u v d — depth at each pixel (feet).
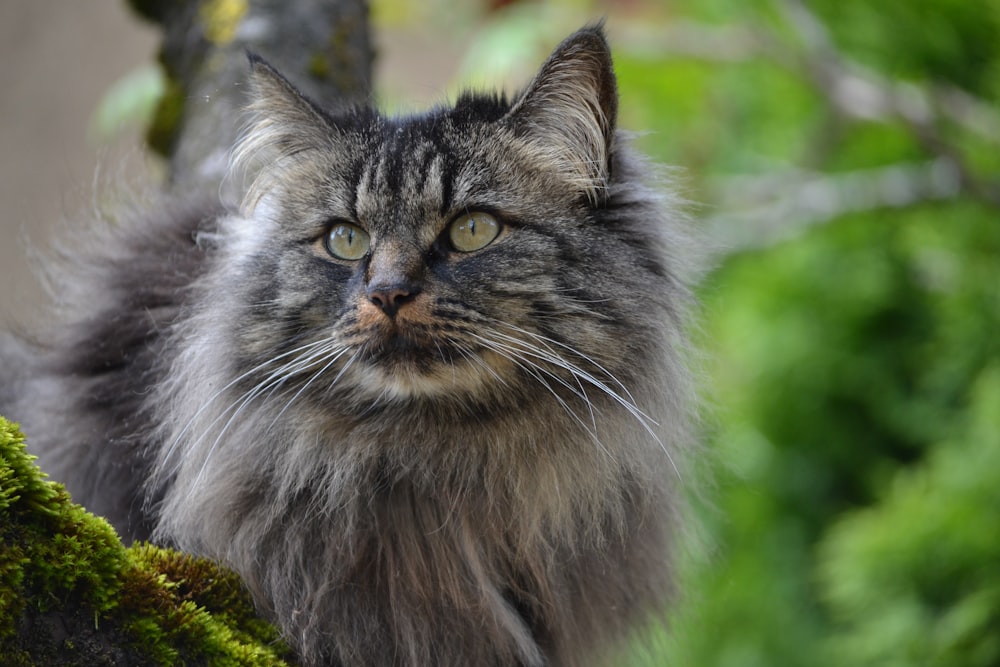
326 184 11.43
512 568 11.36
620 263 11.23
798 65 21.89
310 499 11.07
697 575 14.30
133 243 13.20
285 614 10.50
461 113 11.43
